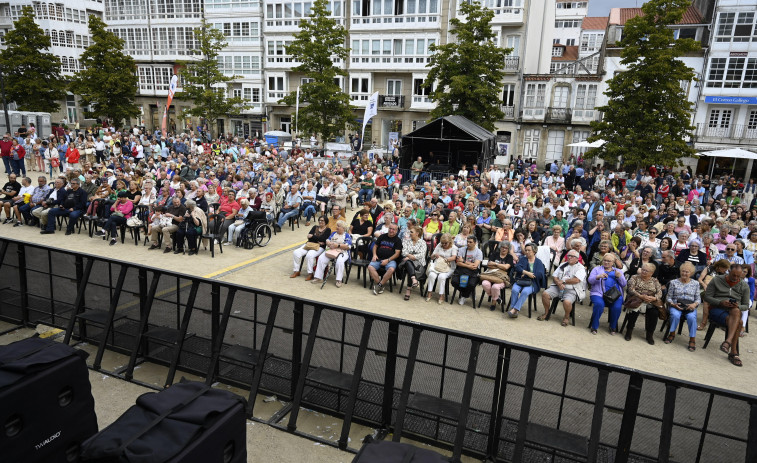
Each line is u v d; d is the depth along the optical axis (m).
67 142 23.34
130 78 38.59
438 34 38.03
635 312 8.23
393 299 9.63
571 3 58.78
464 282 9.32
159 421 3.12
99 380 5.68
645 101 23.39
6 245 6.94
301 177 17.22
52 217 13.24
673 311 8.17
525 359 4.31
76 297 6.39
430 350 4.66
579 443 4.13
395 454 2.88
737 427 3.73
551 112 35.81
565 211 14.39
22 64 36.69
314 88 29.80
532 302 10.02
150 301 5.80
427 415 4.79
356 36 40.09
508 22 36.03
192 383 3.64
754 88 30.56
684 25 32.09
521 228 10.76
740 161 31.77
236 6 44.06
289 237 14.13
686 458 3.94
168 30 46.97
